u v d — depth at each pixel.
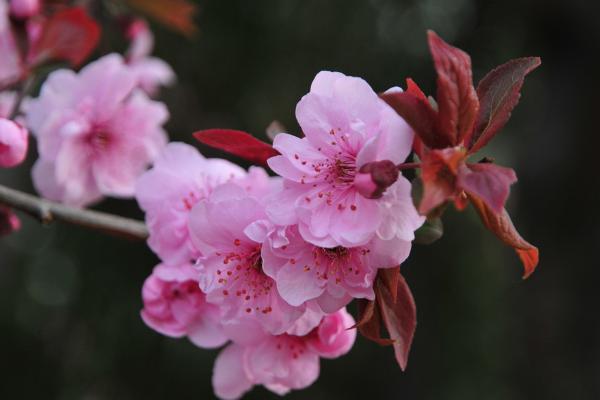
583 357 4.34
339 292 1.09
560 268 4.42
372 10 4.69
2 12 1.85
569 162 4.44
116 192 1.80
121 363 4.66
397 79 4.77
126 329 4.65
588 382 4.31
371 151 1.01
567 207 4.43
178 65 4.47
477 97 1.07
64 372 4.78
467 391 4.64
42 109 1.74
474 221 4.71
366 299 1.12
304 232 1.06
